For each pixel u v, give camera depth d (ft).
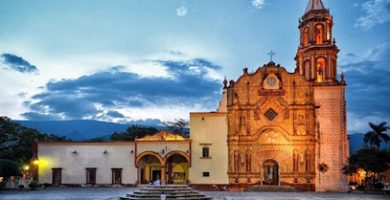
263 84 244.01
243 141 241.14
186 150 250.37
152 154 253.03
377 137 262.88
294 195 195.21
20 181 248.11
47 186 254.06
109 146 258.57
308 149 237.45
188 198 139.03
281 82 242.99
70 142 260.62
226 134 248.32
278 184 238.27
